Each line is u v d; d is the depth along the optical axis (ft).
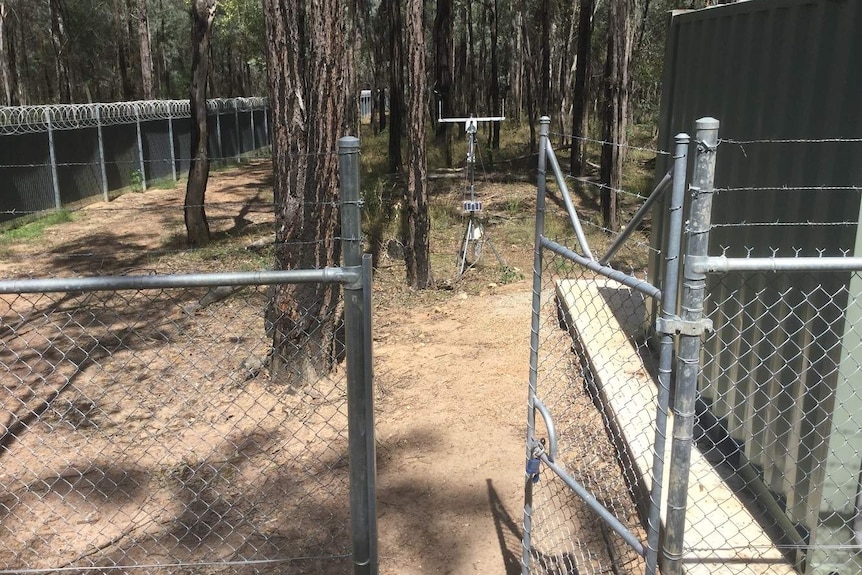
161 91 144.05
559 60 109.50
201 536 11.88
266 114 98.37
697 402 15.03
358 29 60.03
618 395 15.20
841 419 9.43
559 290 23.20
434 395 17.62
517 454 14.60
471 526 12.19
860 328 9.18
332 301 17.69
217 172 71.67
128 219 44.50
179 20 152.66
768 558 10.20
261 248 33.81
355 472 8.02
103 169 52.08
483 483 13.53
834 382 9.46
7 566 11.09
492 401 17.17
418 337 22.07
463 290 27.22
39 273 30.68
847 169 9.41
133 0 118.83
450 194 49.37
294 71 16.55
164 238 38.17
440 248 33.78
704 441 13.96
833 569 9.78
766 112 11.99
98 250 35.09
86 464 14.25
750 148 12.74
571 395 17.31
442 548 11.61
